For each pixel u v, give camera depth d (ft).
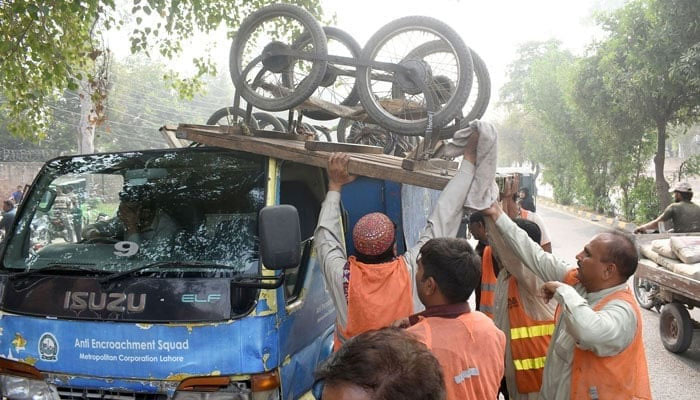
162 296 9.71
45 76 24.72
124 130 136.98
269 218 9.16
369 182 17.07
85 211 11.89
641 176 66.33
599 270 9.50
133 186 12.00
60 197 12.12
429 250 8.02
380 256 9.36
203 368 9.33
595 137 68.90
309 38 14.35
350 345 4.07
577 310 8.76
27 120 26.58
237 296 9.66
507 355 11.82
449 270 7.80
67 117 115.85
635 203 66.49
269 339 9.59
